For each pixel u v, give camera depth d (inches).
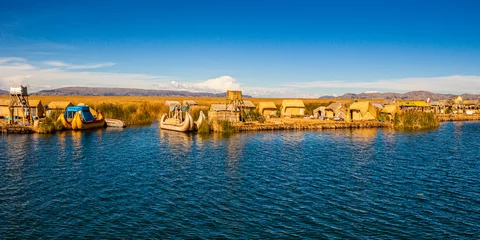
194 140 2078.0
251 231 790.5
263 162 1469.0
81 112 2650.1
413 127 2915.8
